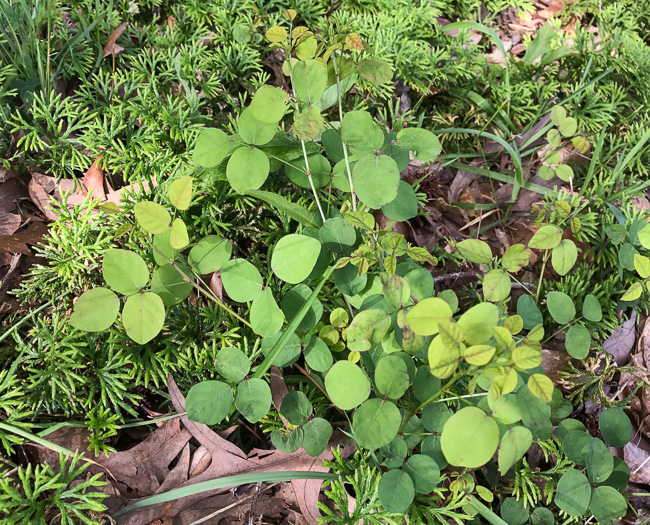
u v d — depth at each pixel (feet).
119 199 1.23
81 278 1.13
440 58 1.65
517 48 1.97
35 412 0.99
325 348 0.98
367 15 1.68
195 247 1.00
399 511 0.86
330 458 1.05
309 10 1.66
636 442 1.25
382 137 0.97
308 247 0.94
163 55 1.44
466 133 1.65
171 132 1.29
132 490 0.99
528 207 1.58
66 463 0.99
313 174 1.12
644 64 1.75
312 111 0.95
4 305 1.11
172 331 1.12
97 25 1.49
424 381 0.94
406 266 1.02
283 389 1.07
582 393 1.23
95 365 1.05
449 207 1.54
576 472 0.92
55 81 1.37
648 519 1.10
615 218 1.48
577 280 1.37
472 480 0.98
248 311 1.17
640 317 1.39
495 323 0.80
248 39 1.50
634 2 2.04
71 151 1.27
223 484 0.92
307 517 1.01
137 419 1.07
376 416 0.87
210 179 1.22
